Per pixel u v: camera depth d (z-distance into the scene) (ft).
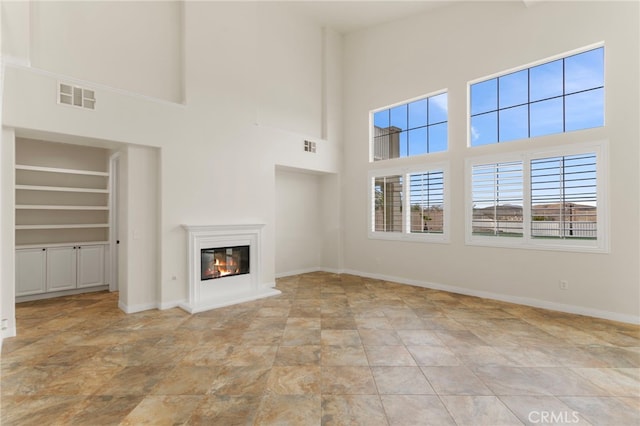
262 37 19.48
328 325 12.25
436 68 18.63
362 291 17.83
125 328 11.85
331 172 22.67
